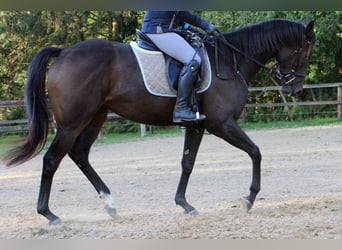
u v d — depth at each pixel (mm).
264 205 6543
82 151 6273
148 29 5996
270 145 13719
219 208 6496
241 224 5504
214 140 16000
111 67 5832
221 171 9836
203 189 8047
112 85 5859
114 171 10508
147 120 6125
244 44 6465
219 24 20688
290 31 6523
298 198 6906
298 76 6664
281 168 9797
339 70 22812
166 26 6016
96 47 5840
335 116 21469
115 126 20859
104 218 6152
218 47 6250
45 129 5805
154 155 13008
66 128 5699
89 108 5738
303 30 6539
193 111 5969
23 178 10086
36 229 5547
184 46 5934
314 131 16656
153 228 5488
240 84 6230
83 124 5758
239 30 6555
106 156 13289
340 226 5273
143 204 7020
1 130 16766
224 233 5156
